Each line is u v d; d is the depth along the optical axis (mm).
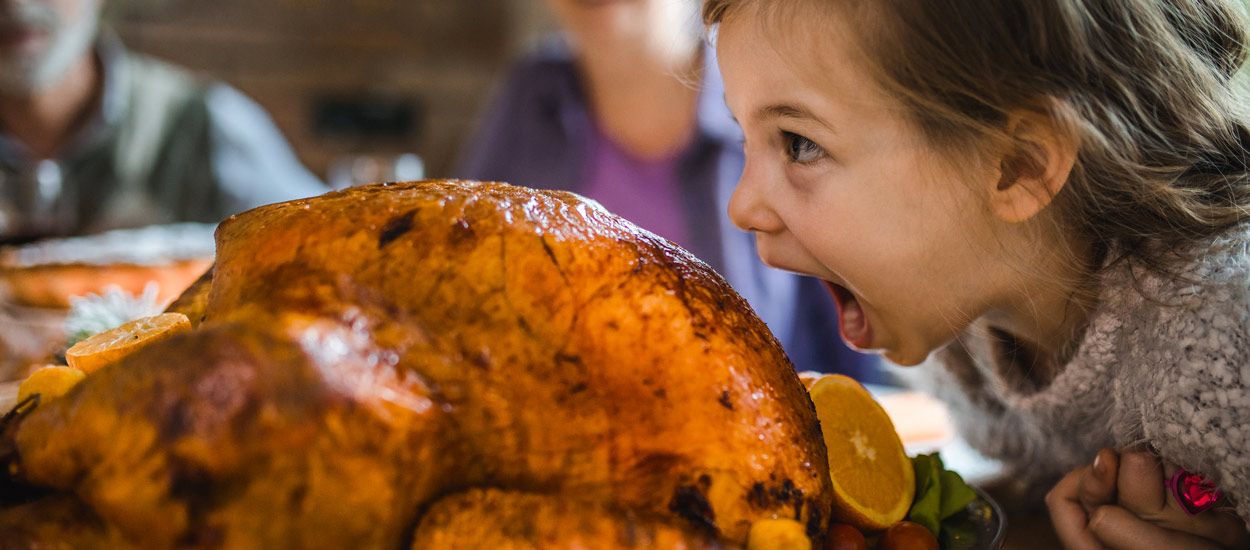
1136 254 548
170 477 357
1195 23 550
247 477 361
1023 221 532
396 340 413
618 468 432
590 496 428
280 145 1685
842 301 621
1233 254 532
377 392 389
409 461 391
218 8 2654
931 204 521
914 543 509
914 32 492
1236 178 554
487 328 432
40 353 751
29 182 1221
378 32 2777
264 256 443
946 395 743
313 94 2752
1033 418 668
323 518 372
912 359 598
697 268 476
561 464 431
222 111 1545
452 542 396
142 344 484
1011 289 562
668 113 1315
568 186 1395
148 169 1453
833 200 527
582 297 439
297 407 368
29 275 844
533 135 1425
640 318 439
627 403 437
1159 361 537
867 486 531
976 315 568
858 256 538
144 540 363
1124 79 516
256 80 2711
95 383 378
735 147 1332
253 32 2689
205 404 361
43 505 386
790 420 454
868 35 498
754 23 521
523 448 429
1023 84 491
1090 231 556
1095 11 506
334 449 371
